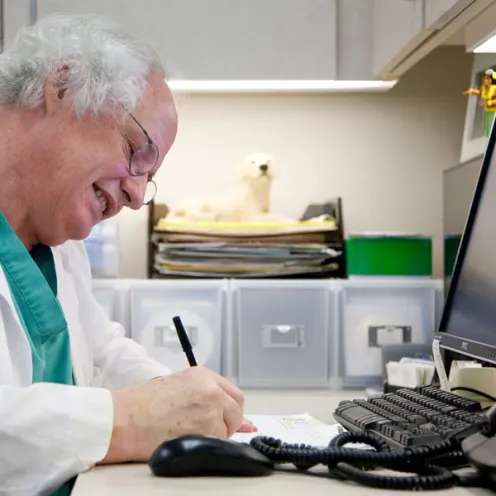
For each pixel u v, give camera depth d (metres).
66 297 1.26
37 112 1.00
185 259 1.74
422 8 1.35
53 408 0.73
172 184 2.01
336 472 0.65
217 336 1.69
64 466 0.71
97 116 0.99
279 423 1.06
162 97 1.04
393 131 2.03
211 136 2.02
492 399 1.01
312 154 2.03
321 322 1.71
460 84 2.02
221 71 1.66
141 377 1.31
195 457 0.66
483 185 1.04
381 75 1.68
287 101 2.03
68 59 0.98
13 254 1.02
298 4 1.67
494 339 0.90
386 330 1.72
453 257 1.72
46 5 1.60
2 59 1.02
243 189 1.87
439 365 1.08
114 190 1.04
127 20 1.64
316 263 1.76
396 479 0.61
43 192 1.02
